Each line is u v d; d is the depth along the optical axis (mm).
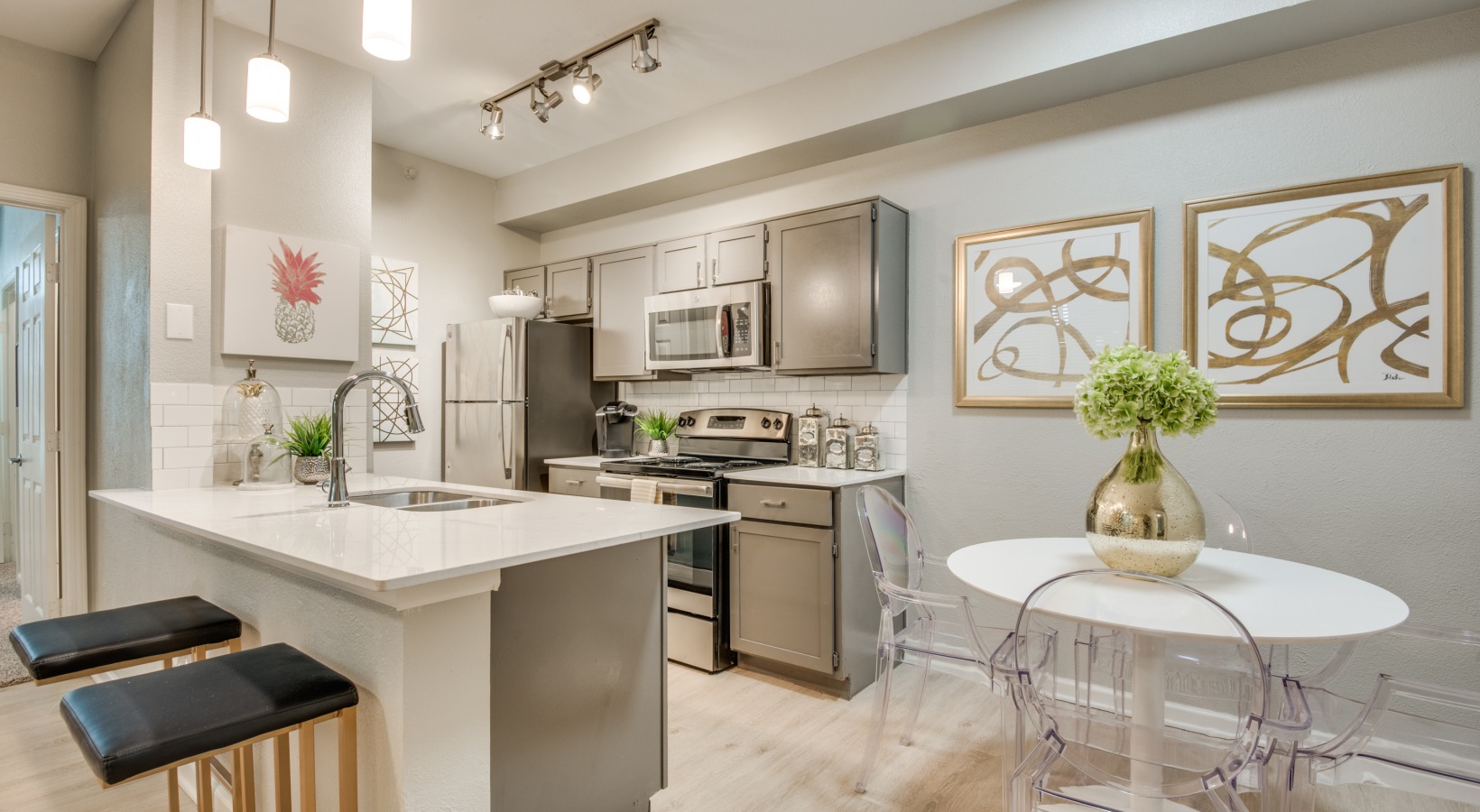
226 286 2623
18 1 2592
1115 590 1204
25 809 1904
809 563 2701
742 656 3021
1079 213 2676
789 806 1934
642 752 1826
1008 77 2533
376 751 1324
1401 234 2105
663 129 3586
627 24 2725
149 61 2488
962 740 2332
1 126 2811
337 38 2799
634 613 1810
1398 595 2123
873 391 3213
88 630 1589
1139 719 1440
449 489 2496
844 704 2629
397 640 1277
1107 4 2338
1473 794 1855
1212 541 2121
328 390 2953
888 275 2982
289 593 1593
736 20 2676
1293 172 2277
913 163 3098
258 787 1733
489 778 1419
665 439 3844
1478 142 2021
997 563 1746
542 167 4172
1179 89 2486
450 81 3178
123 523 2602
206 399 2570
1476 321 2033
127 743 1054
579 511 1911
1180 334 2465
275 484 2443
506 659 1515
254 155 2732
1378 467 2156
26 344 3369
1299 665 2264
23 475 3369
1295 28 2150
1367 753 1375
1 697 2602
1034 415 2775
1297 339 2252
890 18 2648
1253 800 1887
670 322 3537
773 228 3209
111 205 2816
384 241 3877
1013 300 2797
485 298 4379
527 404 3709
